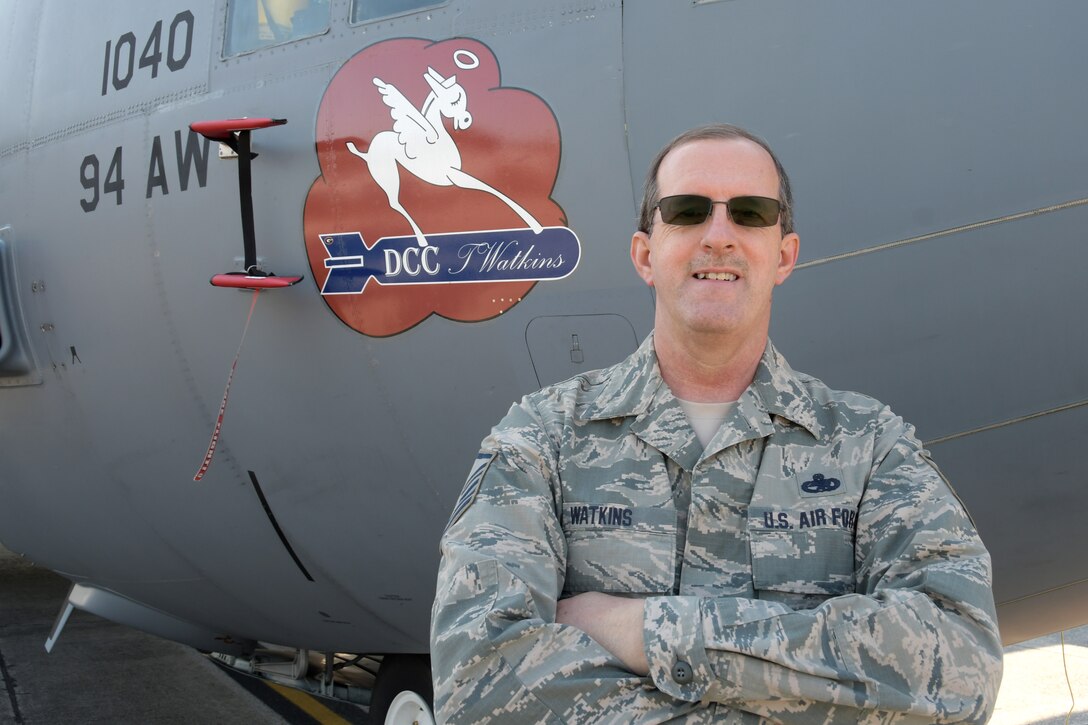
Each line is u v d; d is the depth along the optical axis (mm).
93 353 3561
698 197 1362
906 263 2201
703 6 2383
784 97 2283
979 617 1214
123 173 3383
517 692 1212
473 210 2594
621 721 1188
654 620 1222
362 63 2803
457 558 1335
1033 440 2201
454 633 1264
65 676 5703
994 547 2340
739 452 1398
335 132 2820
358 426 2900
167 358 3311
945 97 2172
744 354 1442
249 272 2918
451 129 2623
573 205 2457
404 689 3502
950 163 2166
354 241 2785
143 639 6441
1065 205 2096
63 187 3615
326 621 3475
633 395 1455
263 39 3068
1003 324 2154
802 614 1212
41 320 3756
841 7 2270
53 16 3830
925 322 2201
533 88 2525
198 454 3340
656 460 1416
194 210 3160
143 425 3473
